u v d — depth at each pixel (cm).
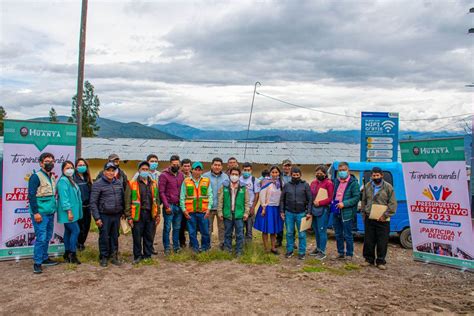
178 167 862
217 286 666
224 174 930
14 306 566
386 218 782
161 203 862
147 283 674
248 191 871
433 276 748
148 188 799
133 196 780
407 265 830
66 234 788
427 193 836
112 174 761
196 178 865
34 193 714
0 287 644
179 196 861
